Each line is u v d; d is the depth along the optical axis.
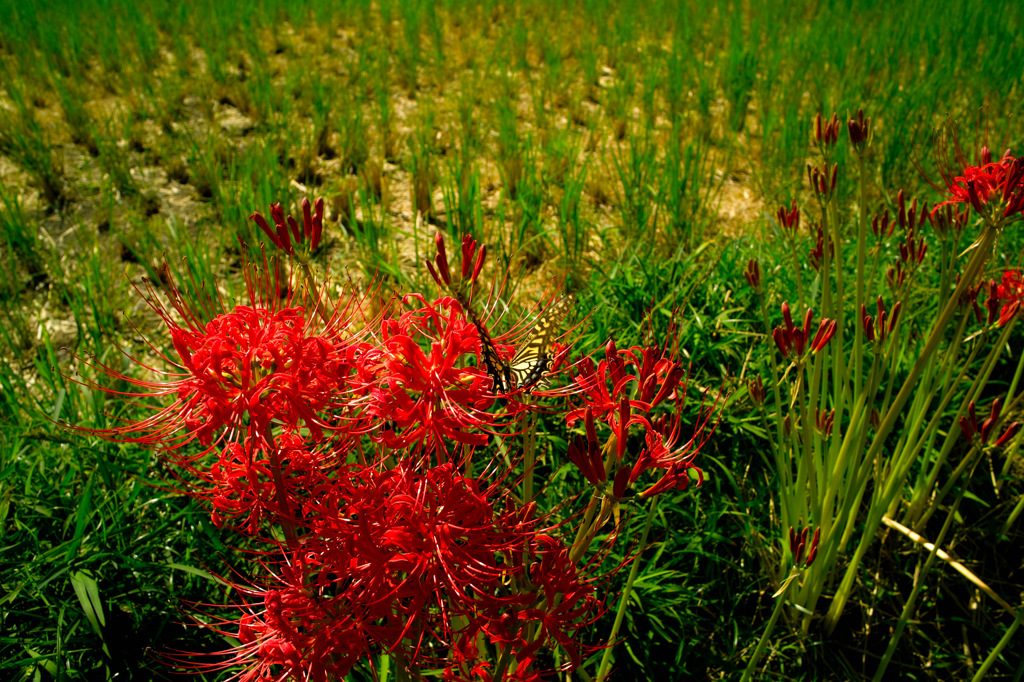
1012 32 10.53
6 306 4.33
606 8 13.87
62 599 2.58
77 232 4.95
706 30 12.17
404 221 5.80
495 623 1.48
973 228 4.73
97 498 2.84
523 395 1.61
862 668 2.87
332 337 1.58
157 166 6.55
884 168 5.88
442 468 1.47
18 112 7.47
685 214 5.18
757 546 2.91
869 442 3.47
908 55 9.76
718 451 3.39
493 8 13.50
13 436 3.07
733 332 3.73
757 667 2.75
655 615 2.74
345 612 1.47
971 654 2.91
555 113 8.47
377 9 13.95
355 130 6.76
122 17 11.85
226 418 1.37
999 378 3.99
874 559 3.19
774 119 6.91
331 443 1.68
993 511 3.33
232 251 5.14
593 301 3.96
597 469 1.48
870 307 4.05
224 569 2.71
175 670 2.34
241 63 9.95
